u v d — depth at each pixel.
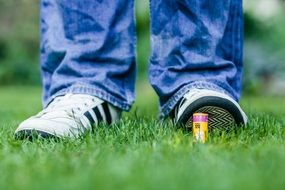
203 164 0.68
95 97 1.07
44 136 0.97
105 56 1.09
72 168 0.66
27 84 5.52
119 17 1.11
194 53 1.06
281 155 0.72
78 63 1.09
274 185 0.54
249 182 0.55
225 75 1.07
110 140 0.90
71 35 1.10
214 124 1.00
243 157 0.72
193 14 1.06
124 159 0.71
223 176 0.59
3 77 5.45
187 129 1.00
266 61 3.96
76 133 1.01
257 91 3.81
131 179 0.56
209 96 0.98
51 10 1.16
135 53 1.13
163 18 1.07
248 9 4.03
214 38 1.06
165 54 1.08
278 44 3.99
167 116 1.08
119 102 1.10
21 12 5.51
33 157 0.76
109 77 1.10
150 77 1.09
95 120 1.06
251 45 3.99
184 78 1.06
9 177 0.61
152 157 0.72
